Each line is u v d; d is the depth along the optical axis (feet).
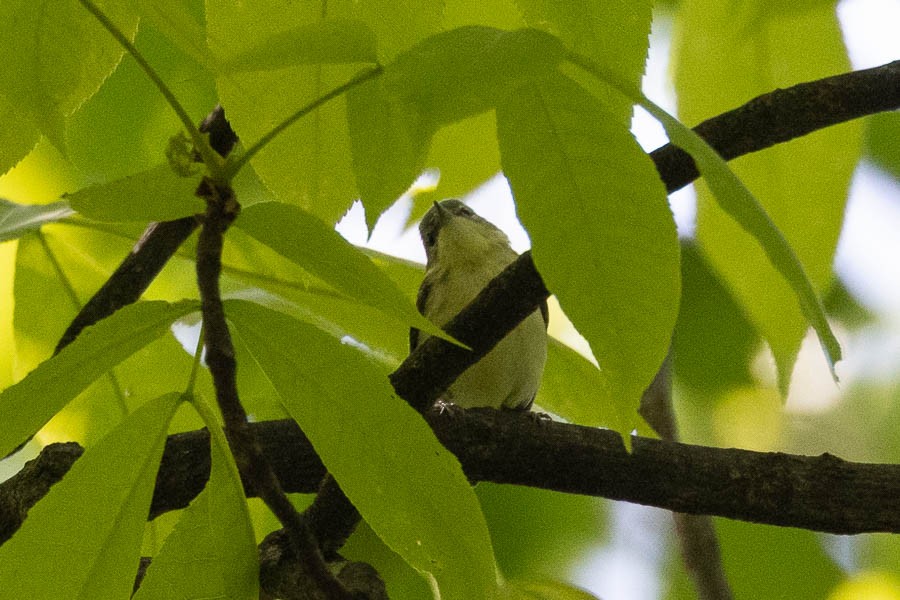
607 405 24.34
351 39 9.61
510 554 28.81
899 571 30.91
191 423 22.04
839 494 18.98
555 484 19.77
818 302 9.49
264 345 11.89
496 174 19.71
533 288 16.70
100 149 24.91
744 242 18.31
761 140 16.35
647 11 13.67
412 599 22.99
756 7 19.20
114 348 11.41
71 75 13.76
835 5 19.06
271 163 14.46
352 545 22.80
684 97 19.88
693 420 32.27
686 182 16.26
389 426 12.19
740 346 30.19
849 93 16.24
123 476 12.17
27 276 23.63
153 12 10.99
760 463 19.30
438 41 8.64
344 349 11.86
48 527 12.08
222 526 13.29
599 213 10.07
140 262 22.59
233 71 9.71
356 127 11.23
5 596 12.08
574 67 13.65
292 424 19.81
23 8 13.39
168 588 13.17
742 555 30.68
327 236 11.02
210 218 11.14
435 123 8.16
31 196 25.30
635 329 10.03
